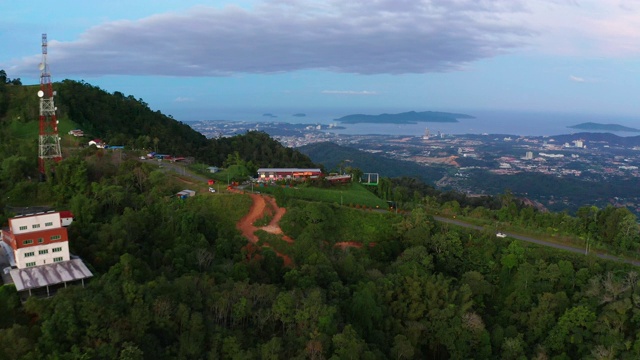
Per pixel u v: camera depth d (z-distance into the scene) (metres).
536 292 118.19
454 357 102.75
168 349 79.69
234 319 89.56
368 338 97.75
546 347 104.75
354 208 155.75
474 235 141.12
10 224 91.56
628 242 137.50
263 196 151.75
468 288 113.31
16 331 71.38
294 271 108.38
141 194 143.25
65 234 93.25
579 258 128.62
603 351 96.19
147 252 110.12
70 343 74.44
